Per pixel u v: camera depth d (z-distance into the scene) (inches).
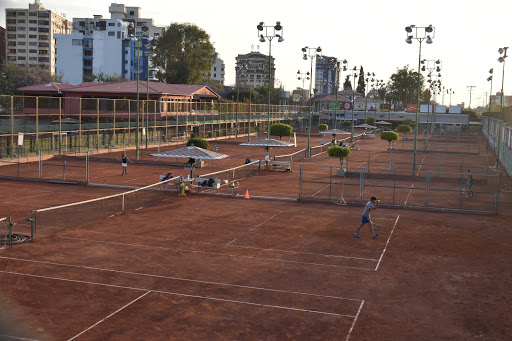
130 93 2780.5
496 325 490.0
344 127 4948.3
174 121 2674.7
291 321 493.0
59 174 1515.7
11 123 1740.9
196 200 1152.2
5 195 1165.1
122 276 620.4
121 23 5876.0
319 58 3137.3
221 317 499.5
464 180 1545.3
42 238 791.1
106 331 461.7
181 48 4404.5
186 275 628.7
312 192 1296.8
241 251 742.5
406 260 711.1
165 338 449.1
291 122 4633.4
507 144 1988.2
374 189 1376.7
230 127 3479.3
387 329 477.7
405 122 4549.7
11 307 514.3
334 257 720.3
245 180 1507.1
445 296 570.3
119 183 1374.3
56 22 7111.2
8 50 6875.0
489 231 898.1
